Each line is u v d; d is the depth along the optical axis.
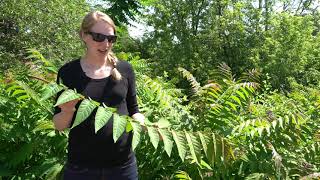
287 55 31.16
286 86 30.56
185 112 4.11
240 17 34.53
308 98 6.21
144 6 17.84
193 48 35.78
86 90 2.92
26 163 3.99
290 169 3.82
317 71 30.55
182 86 16.02
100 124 2.62
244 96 4.14
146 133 3.62
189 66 34.72
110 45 2.96
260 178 3.59
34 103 3.87
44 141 3.85
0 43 16.66
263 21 34.59
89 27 2.91
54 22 17.34
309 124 4.25
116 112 2.98
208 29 35.50
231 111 4.35
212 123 4.00
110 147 2.93
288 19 32.62
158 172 3.95
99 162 2.94
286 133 3.87
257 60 32.66
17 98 3.85
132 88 3.13
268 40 32.28
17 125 3.95
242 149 3.81
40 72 4.43
